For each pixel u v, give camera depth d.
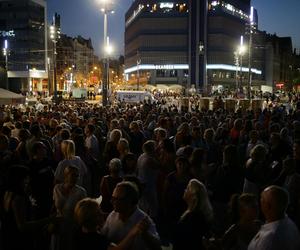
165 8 130.88
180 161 6.68
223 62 130.12
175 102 49.88
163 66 131.62
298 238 4.07
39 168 7.30
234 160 7.35
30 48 106.06
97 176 10.59
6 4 106.50
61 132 10.20
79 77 144.00
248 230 4.67
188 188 5.16
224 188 7.18
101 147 12.20
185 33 130.38
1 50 106.94
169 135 13.66
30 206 5.99
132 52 149.38
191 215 5.02
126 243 4.20
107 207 6.73
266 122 16.97
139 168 8.64
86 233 4.22
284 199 4.09
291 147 10.00
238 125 12.40
